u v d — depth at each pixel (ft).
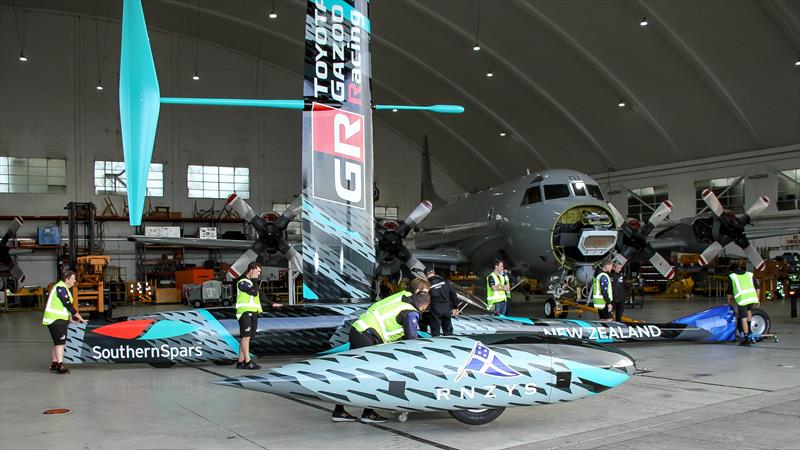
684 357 33.73
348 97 24.18
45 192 96.22
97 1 94.07
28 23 96.37
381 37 93.35
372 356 18.84
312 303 23.48
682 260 89.10
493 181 119.55
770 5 65.36
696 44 73.77
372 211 24.56
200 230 99.60
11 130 94.73
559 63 85.97
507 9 79.41
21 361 35.40
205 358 31.63
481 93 99.09
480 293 67.82
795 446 17.06
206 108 106.83
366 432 19.16
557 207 51.47
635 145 94.53
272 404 23.29
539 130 101.40
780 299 82.74
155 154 102.99
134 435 18.97
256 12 93.40
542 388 19.01
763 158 82.69
